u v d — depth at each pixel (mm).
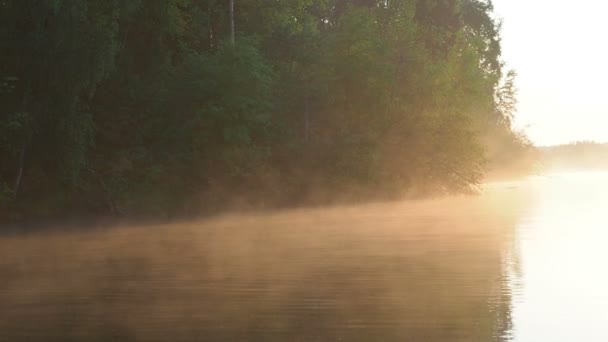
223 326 9312
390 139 47156
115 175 36969
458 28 69188
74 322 9672
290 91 45188
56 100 32250
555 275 13484
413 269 14375
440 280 12938
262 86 40188
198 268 14891
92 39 32562
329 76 45656
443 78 48969
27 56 31703
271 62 46812
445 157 48906
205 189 39219
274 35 47844
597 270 14070
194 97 39969
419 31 52406
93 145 35344
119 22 41281
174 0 43781
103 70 33125
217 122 39281
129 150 39219
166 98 40406
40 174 34438
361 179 44281
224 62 40344
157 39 43250
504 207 37156
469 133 50281
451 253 17219
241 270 14453
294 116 45500
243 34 47844
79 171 34750
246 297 11344
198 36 48625
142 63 43500
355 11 48125
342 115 46812
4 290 12359
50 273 14531
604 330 8906
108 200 35312
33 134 32625
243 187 39906
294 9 56500
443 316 9797
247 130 39969
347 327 9172
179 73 41469
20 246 21094
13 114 31547
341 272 14008
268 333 8906
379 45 47000
